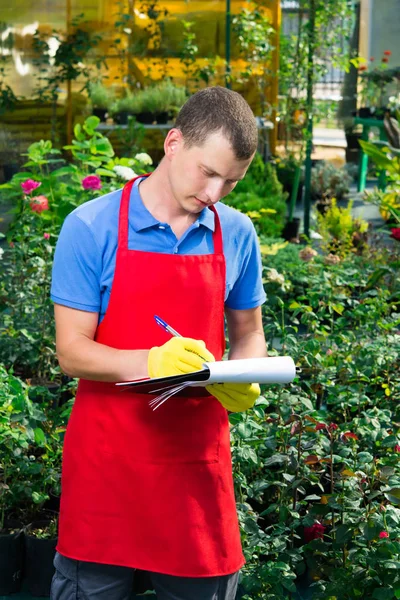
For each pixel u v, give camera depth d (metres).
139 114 10.20
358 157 12.49
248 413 3.27
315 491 3.55
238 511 2.97
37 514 3.49
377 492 2.79
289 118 10.05
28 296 4.82
